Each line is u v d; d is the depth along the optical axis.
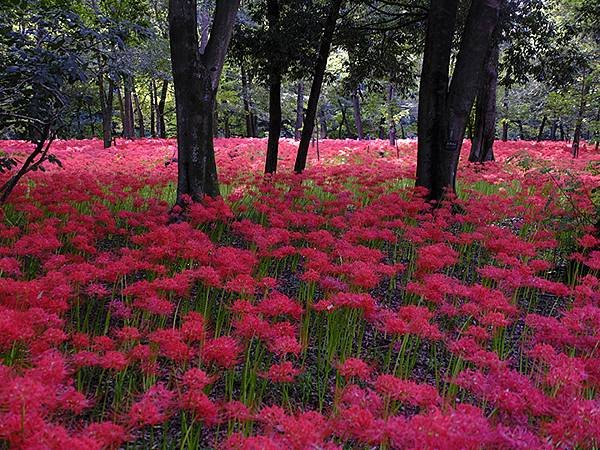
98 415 3.00
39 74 5.82
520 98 28.84
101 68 6.99
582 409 2.25
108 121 19.25
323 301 3.54
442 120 8.56
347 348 3.96
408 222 7.78
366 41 11.80
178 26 7.01
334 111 42.16
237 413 2.41
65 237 6.21
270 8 10.75
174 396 2.83
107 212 6.47
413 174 10.87
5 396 1.94
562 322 3.43
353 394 2.46
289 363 2.84
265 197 8.48
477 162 14.51
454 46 12.80
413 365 3.76
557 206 7.34
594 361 2.95
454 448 1.98
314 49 11.30
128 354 2.99
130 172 12.10
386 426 2.10
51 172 12.03
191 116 7.18
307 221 6.11
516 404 2.41
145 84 30.84
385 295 5.26
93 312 4.45
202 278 3.74
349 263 4.52
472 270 6.10
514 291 5.05
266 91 30.03
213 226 6.69
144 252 4.70
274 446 1.92
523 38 11.62
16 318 2.68
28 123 6.50
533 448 2.04
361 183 9.79
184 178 7.26
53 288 3.42
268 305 3.24
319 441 2.06
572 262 5.72
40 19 6.01
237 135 45.81
